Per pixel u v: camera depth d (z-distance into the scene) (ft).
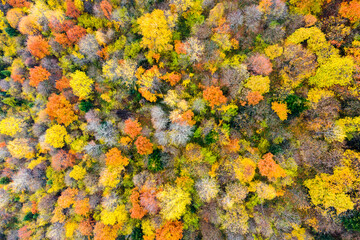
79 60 85.10
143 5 77.77
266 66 67.87
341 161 62.80
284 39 70.03
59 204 84.99
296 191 69.92
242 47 74.13
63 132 87.04
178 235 74.23
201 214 76.43
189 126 76.18
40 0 83.76
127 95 84.94
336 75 60.80
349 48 62.18
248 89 69.87
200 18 73.31
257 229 70.28
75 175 85.15
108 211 78.74
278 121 70.69
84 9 81.10
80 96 83.56
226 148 74.95
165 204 74.02
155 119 79.97
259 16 69.15
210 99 71.41
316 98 64.85
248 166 69.56
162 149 81.15
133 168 84.33
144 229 76.07
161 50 75.87
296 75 67.51
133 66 76.74
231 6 72.08
